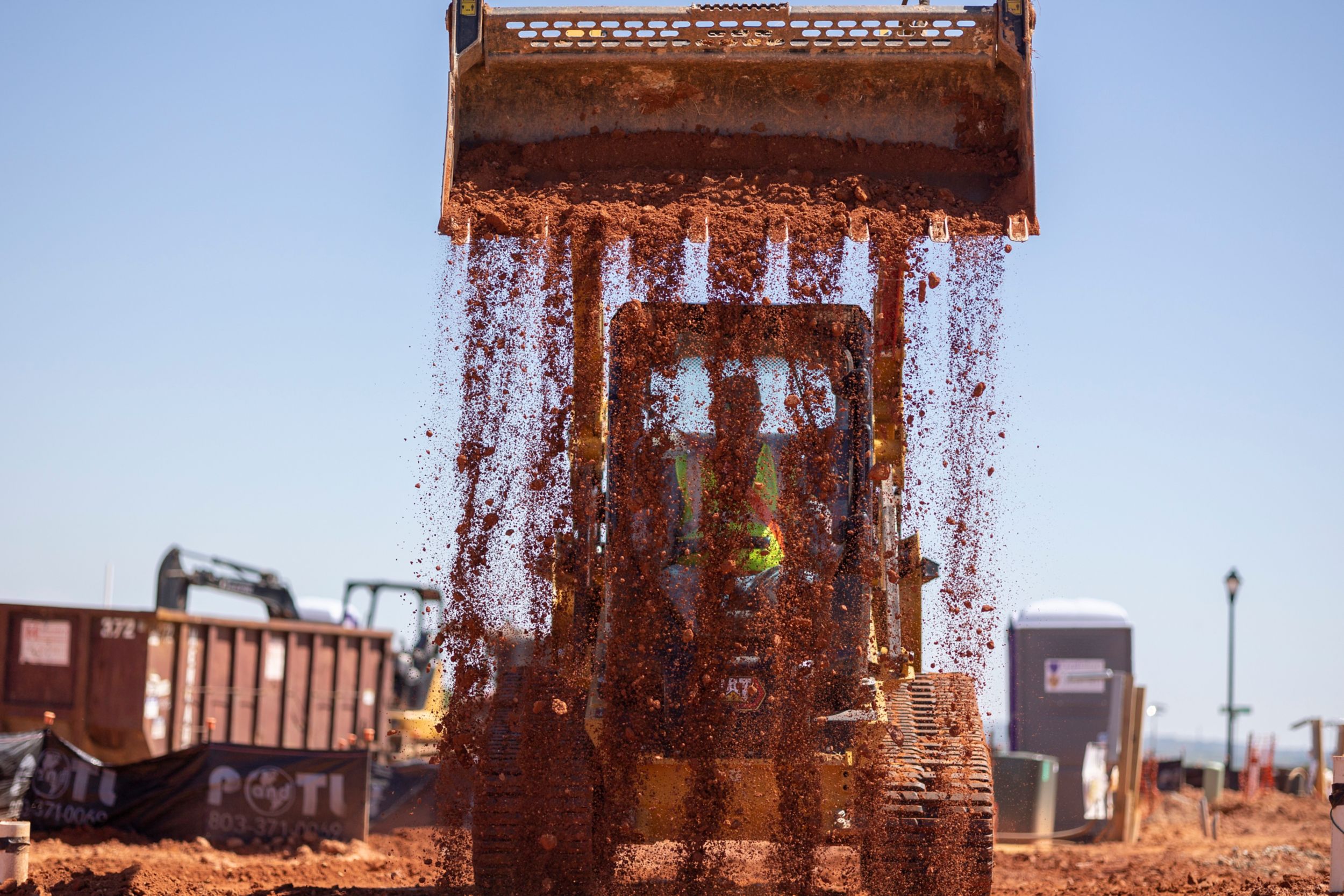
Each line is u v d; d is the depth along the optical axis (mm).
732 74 8578
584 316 7809
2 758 12594
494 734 7363
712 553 7133
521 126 8594
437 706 9773
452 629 7562
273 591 21156
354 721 19125
